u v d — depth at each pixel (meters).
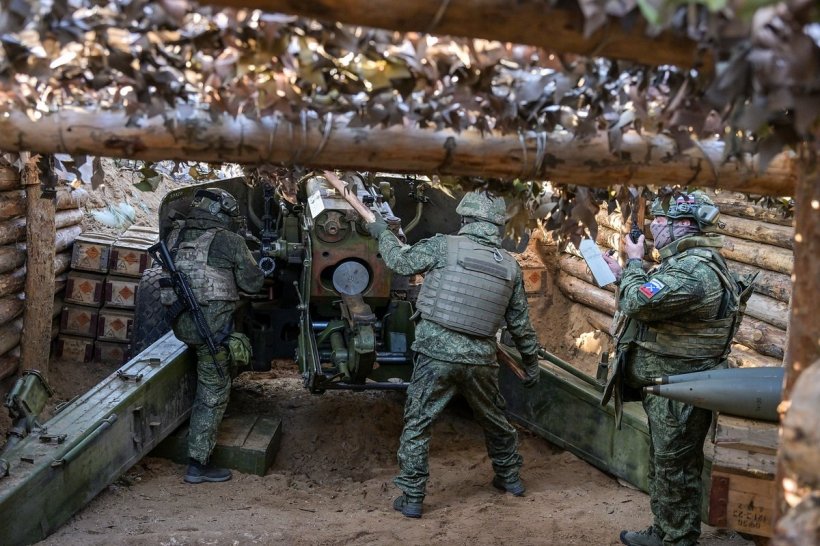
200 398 5.54
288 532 4.61
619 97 2.73
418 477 4.97
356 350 5.19
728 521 3.60
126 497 5.12
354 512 5.05
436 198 6.72
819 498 1.76
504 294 4.96
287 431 6.30
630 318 4.50
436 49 2.63
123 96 2.74
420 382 4.96
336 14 1.99
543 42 2.10
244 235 6.54
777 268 5.95
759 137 2.56
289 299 6.33
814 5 1.78
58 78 2.67
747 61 1.95
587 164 2.97
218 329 5.54
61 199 7.35
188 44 2.56
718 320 4.32
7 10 2.27
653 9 1.81
